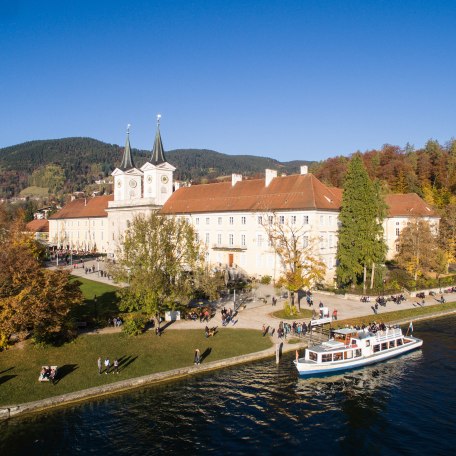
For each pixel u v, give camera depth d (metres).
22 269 42.88
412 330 52.81
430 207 98.69
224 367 42.16
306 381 39.69
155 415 33.03
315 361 41.56
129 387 37.38
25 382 36.16
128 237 51.84
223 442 29.80
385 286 70.38
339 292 68.44
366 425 32.12
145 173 108.12
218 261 88.31
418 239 75.31
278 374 40.78
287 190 79.94
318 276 59.66
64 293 44.00
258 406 34.78
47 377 36.56
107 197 139.38
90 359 41.12
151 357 42.31
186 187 104.50
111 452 28.47
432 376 40.91
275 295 68.00
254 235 81.12
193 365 41.12
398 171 132.75
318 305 62.50
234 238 85.12
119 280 49.69
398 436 30.61
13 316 39.38
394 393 37.38
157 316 49.41
